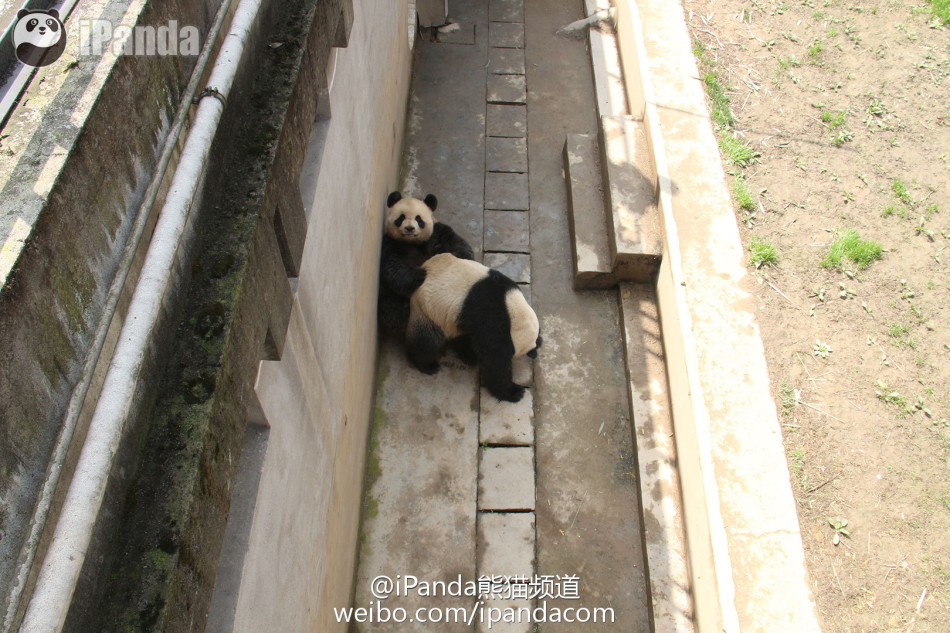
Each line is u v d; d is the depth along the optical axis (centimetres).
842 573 395
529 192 638
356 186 388
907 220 555
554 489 468
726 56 677
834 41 697
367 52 415
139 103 170
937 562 400
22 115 146
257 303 199
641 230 540
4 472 123
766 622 362
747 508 398
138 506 154
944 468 434
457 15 804
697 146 578
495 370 483
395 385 511
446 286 477
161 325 170
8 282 121
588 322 551
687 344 465
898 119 630
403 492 462
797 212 557
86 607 140
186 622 155
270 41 249
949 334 493
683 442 454
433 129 687
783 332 491
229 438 179
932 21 718
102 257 156
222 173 208
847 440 443
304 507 276
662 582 421
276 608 237
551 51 771
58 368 140
